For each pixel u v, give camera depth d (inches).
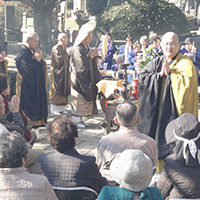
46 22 993.5
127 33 906.7
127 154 87.8
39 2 978.1
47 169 114.9
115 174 87.2
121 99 244.4
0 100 154.6
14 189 89.2
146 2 912.9
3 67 311.3
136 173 84.8
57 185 113.0
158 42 326.3
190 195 118.5
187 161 117.3
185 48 384.8
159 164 179.2
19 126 152.2
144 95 181.5
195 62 374.9
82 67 276.2
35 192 90.4
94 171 116.0
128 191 87.6
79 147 241.4
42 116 253.3
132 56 393.4
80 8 741.3
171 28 928.3
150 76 179.9
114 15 911.0
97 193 116.3
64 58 307.3
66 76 309.9
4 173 90.4
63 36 305.4
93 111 291.6
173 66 179.5
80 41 279.1
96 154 135.6
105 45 335.9
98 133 273.3
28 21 1048.2
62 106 320.8
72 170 113.5
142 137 133.8
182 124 121.9
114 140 132.2
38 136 257.0
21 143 94.0
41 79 253.6
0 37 739.4
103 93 266.5
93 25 277.9
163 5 916.0
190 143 118.0
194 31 1020.5
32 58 249.3
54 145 116.5
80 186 112.8
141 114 182.7
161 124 177.6
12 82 339.6
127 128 134.5
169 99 177.8
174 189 120.9
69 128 116.8
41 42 968.9
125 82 248.1
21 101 250.4
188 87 174.2
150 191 90.3
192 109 178.4
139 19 901.8
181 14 938.7
